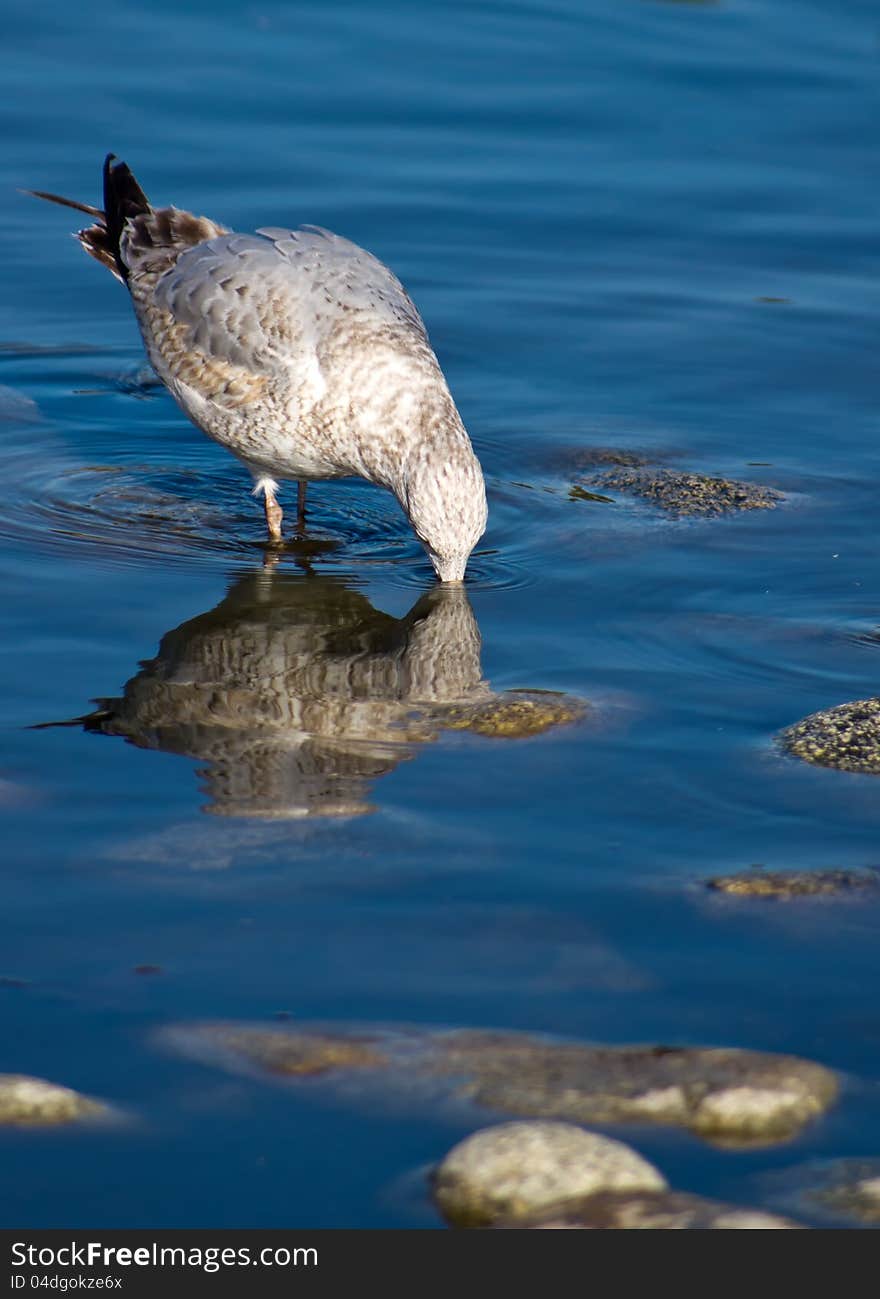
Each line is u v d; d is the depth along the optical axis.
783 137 21.27
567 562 12.86
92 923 8.05
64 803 9.13
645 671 10.98
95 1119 6.85
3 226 18.69
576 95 22.12
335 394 12.87
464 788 9.44
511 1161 6.66
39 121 20.64
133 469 14.63
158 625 11.62
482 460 14.79
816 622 11.76
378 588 12.48
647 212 19.55
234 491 14.40
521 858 8.72
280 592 12.32
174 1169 6.65
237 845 8.77
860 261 18.61
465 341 16.86
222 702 10.48
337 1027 7.40
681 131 21.39
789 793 9.39
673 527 13.50
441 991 7.66
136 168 19.61
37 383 16.17
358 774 9.58
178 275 13.70
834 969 7.86
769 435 15.27
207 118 21.02
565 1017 7.52
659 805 9.27
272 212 18.84
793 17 24.58
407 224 18.97
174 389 13.83
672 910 8.29
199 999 7.55
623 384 16.22
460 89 22.16
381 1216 6.48
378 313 12.98
